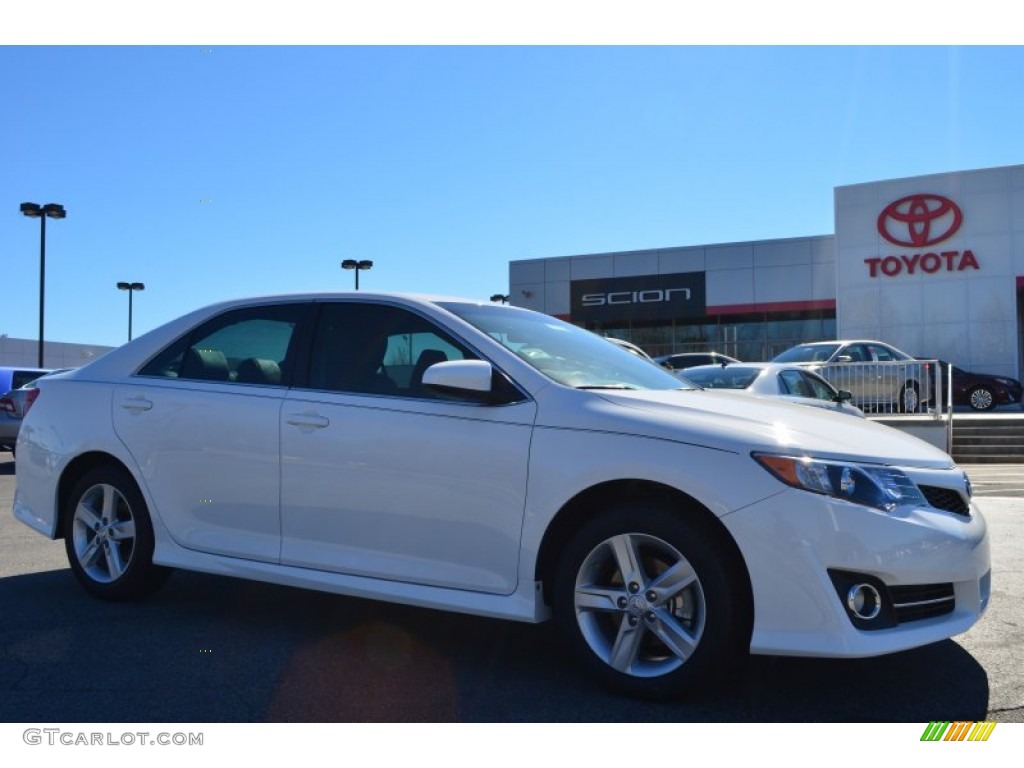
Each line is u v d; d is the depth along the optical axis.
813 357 17.72
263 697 3.59
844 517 3.26
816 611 3.22
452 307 4.39
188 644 4.27
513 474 3.73
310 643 4.31
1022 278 24.44
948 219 25.11
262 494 4.40
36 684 3.72
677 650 3.41
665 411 3.62
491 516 3.78
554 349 4.36
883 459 3.48
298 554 4.29
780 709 3.45
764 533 3.25
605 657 3.58
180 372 4.90
